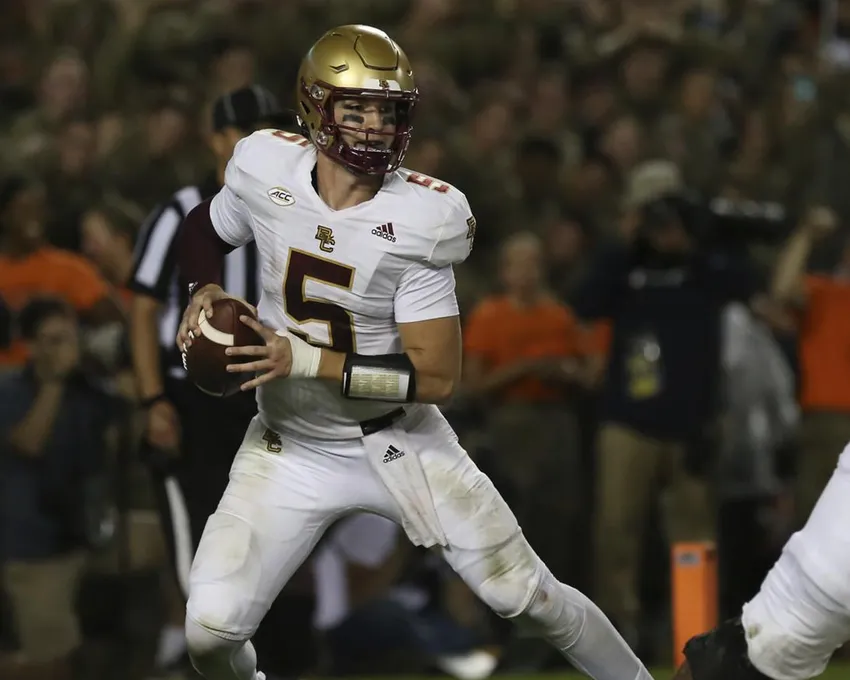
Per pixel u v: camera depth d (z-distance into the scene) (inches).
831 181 1259.8
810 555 482.6
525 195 1160.8
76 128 1106.7
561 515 1018.7
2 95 1248.8
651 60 1300.4
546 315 1031.6
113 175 1104.2
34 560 904.3
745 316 1012.5
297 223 502.3
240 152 518.6
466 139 1190.9
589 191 1176.2
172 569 683.4
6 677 901.2
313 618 752.3
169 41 1224.8
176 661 933.2
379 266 498.0
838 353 1031.0
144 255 679.7
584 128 1266.0
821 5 1370.6
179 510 666.2
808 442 1039.0
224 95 671.1
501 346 1025.5
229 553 514.9
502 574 523.2
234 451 661.3
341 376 498.0
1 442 906.1
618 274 974.4
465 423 1023.0
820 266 1157.1
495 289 1102.4
